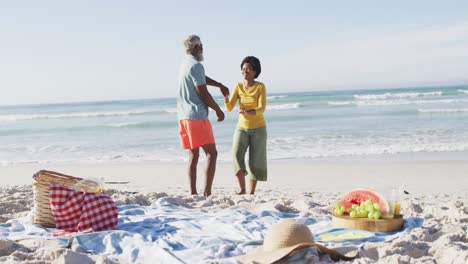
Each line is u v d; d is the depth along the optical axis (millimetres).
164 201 6840
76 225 5445
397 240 4555
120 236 4926
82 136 23562
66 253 4203
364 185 9836
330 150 15125
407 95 49156
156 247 4551
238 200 7254
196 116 7293
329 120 26109
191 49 7328
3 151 18438
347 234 4918
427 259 4191
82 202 5426
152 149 17266
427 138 16781
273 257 4070
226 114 32812
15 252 4441
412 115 26594
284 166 12609
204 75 7254
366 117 26906
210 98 7250
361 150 14820
